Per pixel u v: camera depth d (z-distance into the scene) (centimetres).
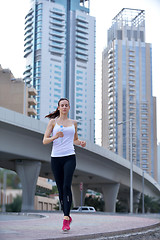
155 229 838
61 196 648
